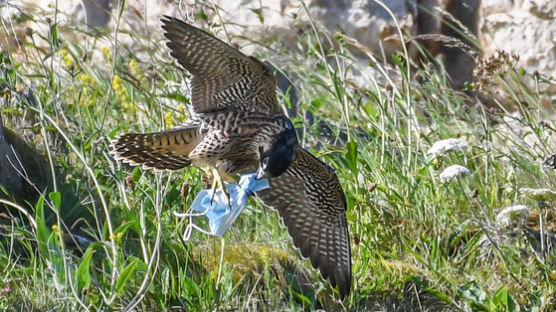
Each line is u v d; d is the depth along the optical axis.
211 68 9.93
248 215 12.76
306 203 11.33
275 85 10.07
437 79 16.45
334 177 10.98
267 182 10.32
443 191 13.20
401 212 12.81
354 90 16.52
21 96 13.33
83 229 11.40
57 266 10.43
